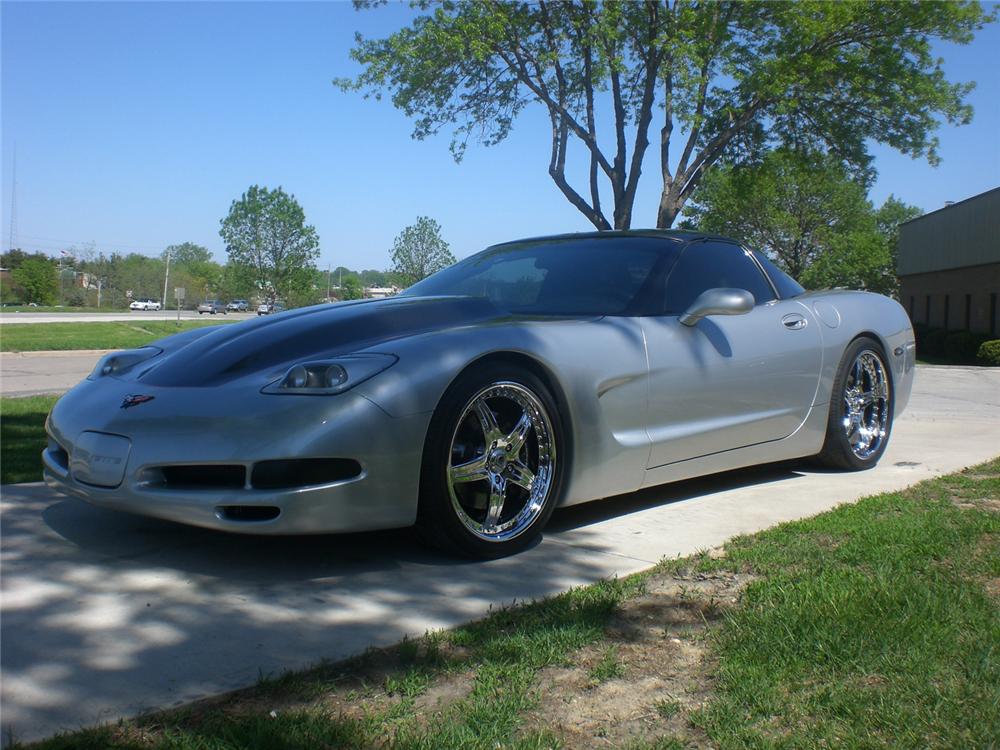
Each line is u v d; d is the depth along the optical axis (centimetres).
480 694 213
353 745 188
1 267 9588
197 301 9675
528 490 333
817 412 461
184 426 294
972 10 1808
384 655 234
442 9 1867
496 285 424
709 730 197
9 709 202
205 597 277
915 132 1984
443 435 304
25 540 333
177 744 185
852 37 1905
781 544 334
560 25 1956
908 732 194
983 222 3142
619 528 367
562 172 2083
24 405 786
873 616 255
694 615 266
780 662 230
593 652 240
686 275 418
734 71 1873
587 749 191
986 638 242
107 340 2297
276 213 5994
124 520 363
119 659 229
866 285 5997
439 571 307
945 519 362
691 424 392
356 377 294
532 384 330
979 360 2581
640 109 2116
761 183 2266
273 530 284
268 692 212
